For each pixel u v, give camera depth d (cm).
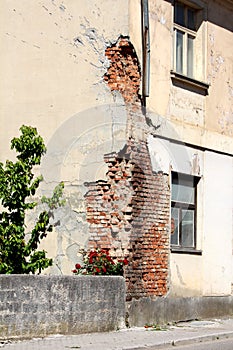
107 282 1650
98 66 1866
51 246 1873
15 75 1989
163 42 1941
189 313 1975
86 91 1880
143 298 1809
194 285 2008
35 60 1964
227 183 2167
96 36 1873
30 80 1966
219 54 2156
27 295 1454
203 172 2072
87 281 1591
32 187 1609
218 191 2130
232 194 2184
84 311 1579
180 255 1967
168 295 1909
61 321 1525
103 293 1636
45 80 1944
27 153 1616
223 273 2127
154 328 1766
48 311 1496
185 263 1986
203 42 2092
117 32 1838
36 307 1472
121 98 1833
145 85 1847
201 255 2047
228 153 2175
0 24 2020
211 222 2094
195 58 2097
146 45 1856
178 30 2034
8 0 2017
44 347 1354
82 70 1889
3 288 1409
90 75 1877
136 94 1848
